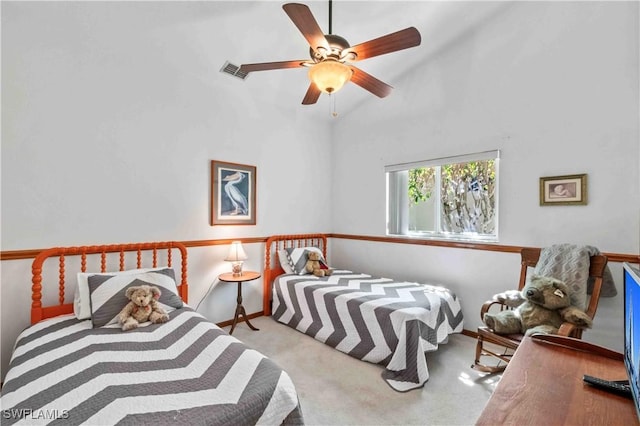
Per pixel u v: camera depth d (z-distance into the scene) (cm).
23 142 213
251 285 352
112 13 221
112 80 251
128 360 148
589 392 92
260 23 245
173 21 234
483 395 200
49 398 117
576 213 240
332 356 256
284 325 328
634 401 80
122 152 257
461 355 256
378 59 317
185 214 297
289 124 391
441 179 333
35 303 208
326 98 377
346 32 270
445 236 329
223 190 324
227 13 232
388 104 370
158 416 107
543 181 255
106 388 124
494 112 284
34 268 209
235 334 302
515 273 271
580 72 238
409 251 351
